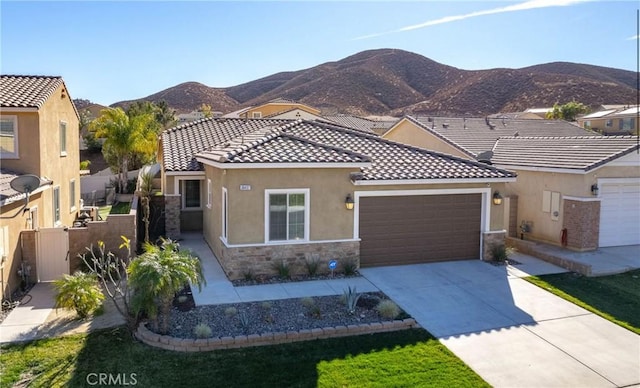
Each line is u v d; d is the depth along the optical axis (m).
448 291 15.93
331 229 17.53
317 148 17.97
